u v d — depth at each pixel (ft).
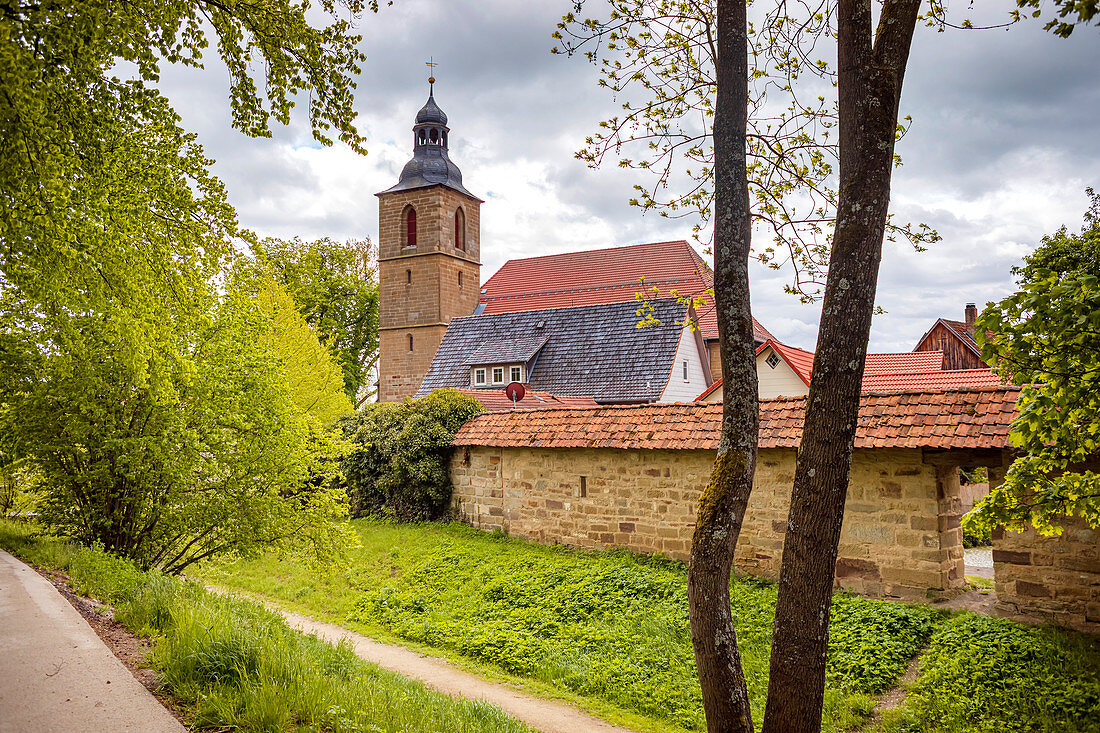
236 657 19.25
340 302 167.53
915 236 22.03
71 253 22.58
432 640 36.58
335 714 17.39
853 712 25.91
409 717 19.22
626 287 137.49
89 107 22.07
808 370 80.28
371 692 20.49
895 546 35.32
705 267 23.70
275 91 24.82
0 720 14.74
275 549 42.19
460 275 157.58
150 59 22.30
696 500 43.47
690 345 111.14
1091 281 18.74
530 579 43.32
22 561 31.65
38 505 37.78
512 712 26.96
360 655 34.30
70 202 22.56
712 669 17.08
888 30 17.21
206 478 38.11
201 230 26.48
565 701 28.50
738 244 18.38
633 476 46.65
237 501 38.17
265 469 38.52
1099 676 24.70
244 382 38.50
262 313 40.70
